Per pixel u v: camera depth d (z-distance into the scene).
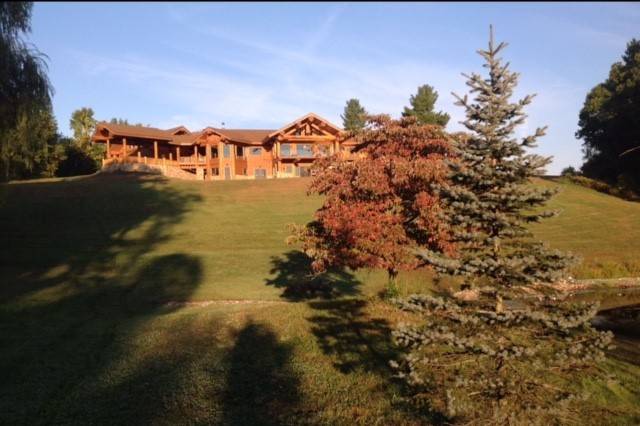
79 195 38.62
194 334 12.45
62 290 19.59
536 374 6.70
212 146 57.00
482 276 6.30
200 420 7.84
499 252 6.23
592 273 19.97
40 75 18.75
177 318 14.16
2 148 18.95
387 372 9.44
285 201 38.53
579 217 30.42
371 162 13.45
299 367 9.96
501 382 6.06
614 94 48.81
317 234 14.55
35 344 12.12
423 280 19.25
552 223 29.20
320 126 55.22
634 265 20.70
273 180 46.47
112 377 9.70
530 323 6.09
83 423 7.81
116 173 48.97
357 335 11.62
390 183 13.07
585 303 6.10
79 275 22.17
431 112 51.50
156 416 8.02
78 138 75.31
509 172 6.06
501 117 6.11
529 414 6.11
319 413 7.95
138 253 26.16
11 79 18.23
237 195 40.59
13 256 25.28
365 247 12.79
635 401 7.98
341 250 13.45
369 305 14.25
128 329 13.26
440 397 7.09
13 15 17.78
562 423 6.89
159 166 50.75
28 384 9.48
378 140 14.19
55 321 14.77
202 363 10.36
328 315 13.42
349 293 18.84
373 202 13.25
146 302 18.03
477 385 6.28
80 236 29.34
